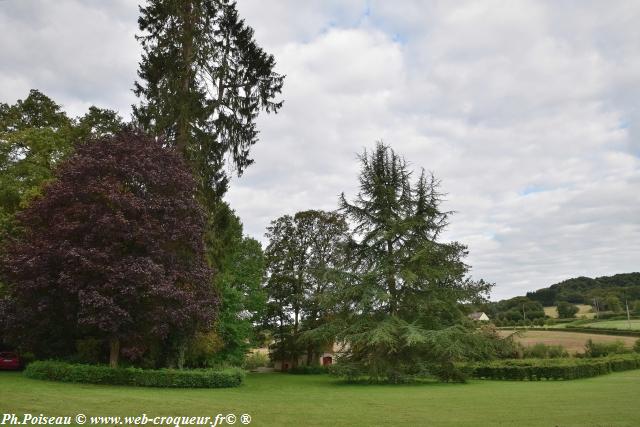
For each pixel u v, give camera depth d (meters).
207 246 27.34
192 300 21.45
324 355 51.12
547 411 14.63
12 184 27.80
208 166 26.83
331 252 42.97
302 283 44.25
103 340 22.81
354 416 13.39
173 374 20.81
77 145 23.44
